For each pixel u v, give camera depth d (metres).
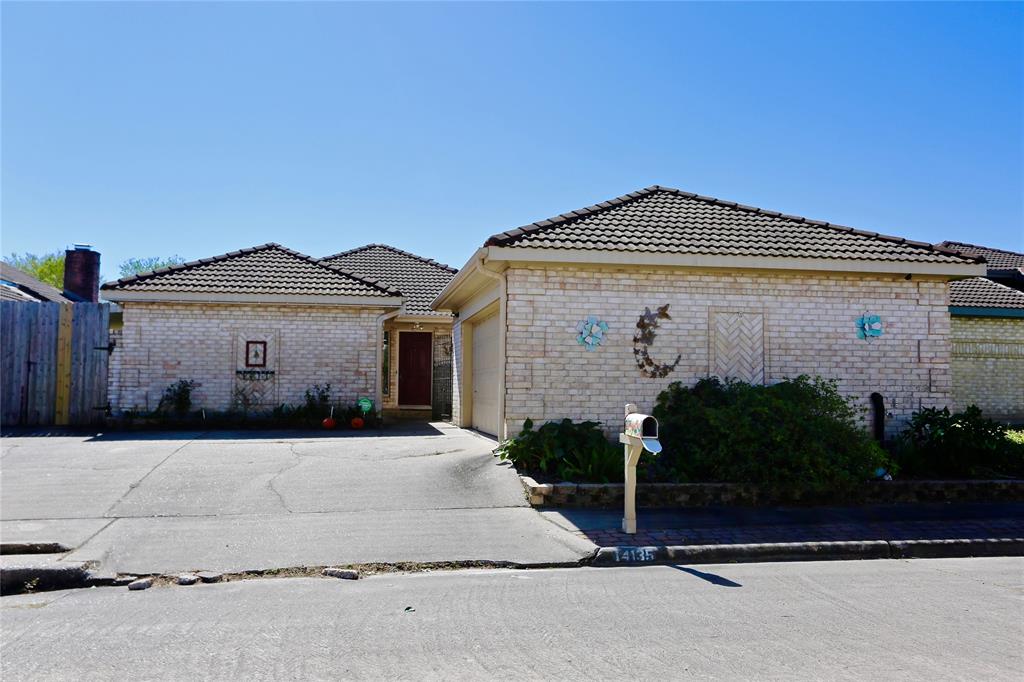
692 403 10.14
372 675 4.12
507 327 10.45
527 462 9.68
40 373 14.84
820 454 9.09
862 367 11.34
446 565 6.65
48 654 4.45
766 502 9.16
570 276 10.63
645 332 10.77
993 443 10.35
